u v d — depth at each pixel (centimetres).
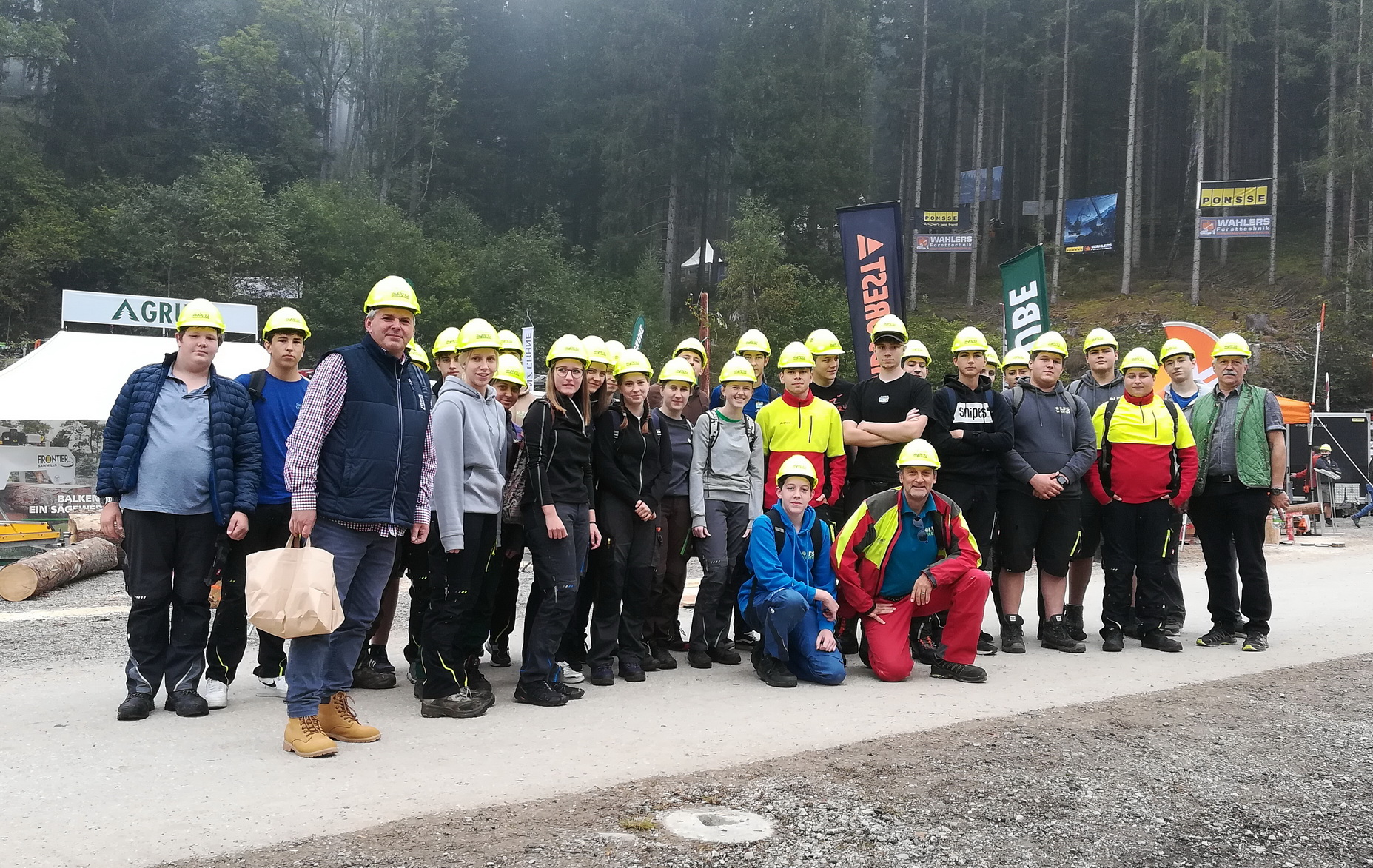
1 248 4094
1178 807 372
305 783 380
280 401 551
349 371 445
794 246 5147
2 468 1340
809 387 705
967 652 607
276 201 4506
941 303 5497
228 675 527
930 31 5753
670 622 667
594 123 5734
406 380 467
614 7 5388
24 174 4406
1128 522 717
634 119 5175
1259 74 5688
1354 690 573
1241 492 720
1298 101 5753
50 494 1323
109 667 619
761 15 5391
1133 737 465
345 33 5806
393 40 5669
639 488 595
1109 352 799
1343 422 2350
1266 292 4716
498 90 6319
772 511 622
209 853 304
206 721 483
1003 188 6456
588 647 662
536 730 471
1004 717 503
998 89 6000
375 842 315
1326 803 382
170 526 496
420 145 5847
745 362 671
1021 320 1211
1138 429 712
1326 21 5278
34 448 1367
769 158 5084
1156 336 4284
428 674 504
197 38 6056
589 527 562
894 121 6178
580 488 549
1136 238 5347
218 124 5709
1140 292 5038
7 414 1356
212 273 3959
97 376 1473
